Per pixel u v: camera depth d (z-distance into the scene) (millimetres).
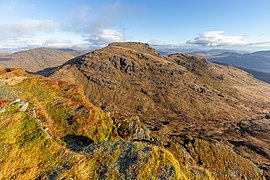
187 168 17406
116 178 14758
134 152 16938
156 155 16625
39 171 15219
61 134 24859
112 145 18172
